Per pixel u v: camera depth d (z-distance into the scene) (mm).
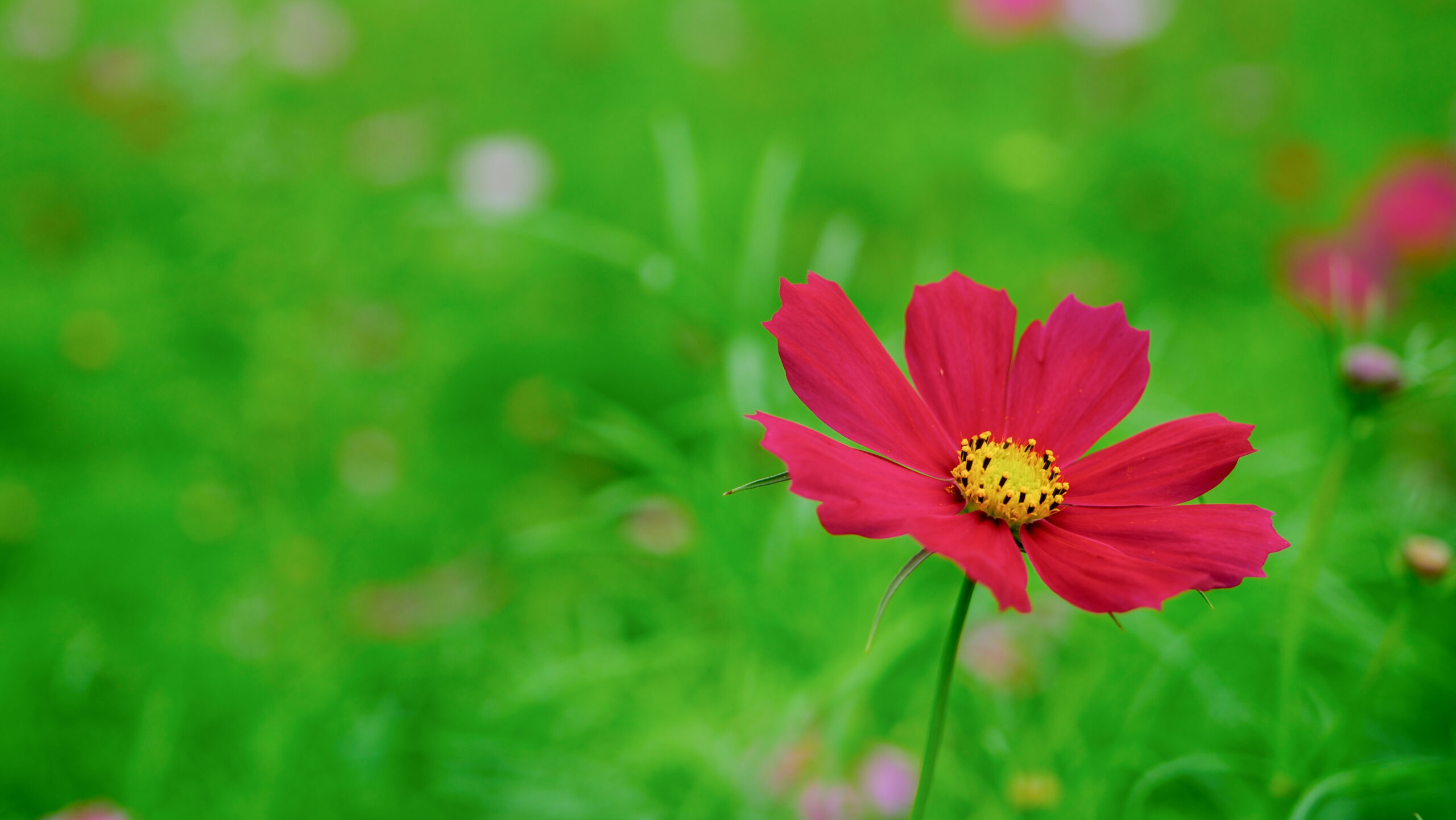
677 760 699
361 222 1255
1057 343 585
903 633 689
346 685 758
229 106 1180
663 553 812
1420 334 640
